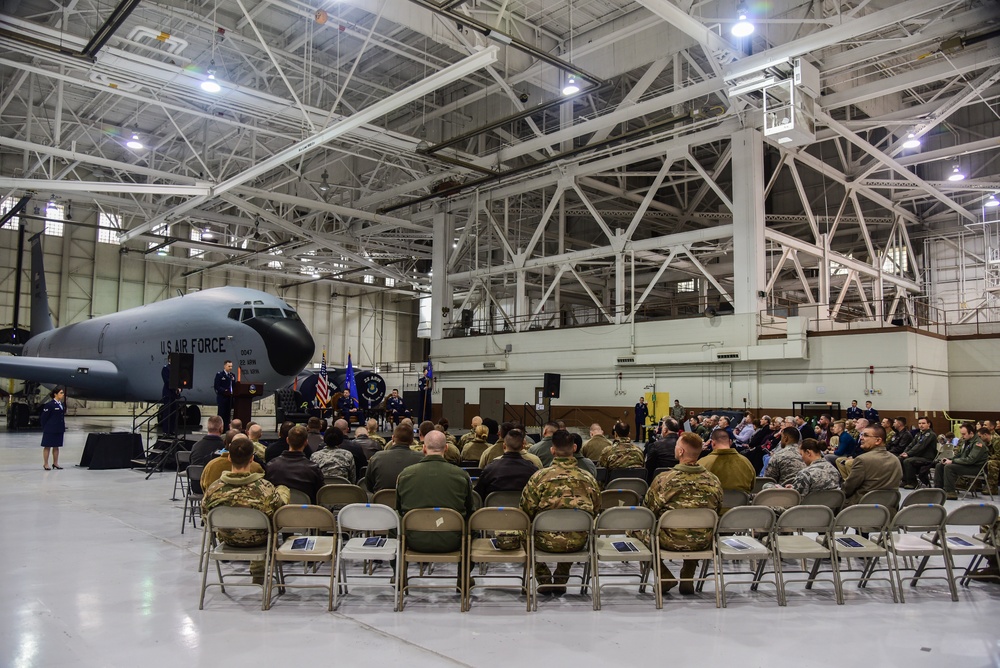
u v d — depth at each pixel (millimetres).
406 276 42500
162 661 4754
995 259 33594
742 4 19469
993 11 16609
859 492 8008
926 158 26484
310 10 21031
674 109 27188
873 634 5383
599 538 6672
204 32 22438
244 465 6273
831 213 35906
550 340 30219
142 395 25469
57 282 42094
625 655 4898
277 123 25281
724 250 30812
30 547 8352
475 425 11312
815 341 22719
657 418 26344
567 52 24125
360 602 6207
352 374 28938
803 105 16312
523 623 5617
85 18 21219
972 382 23500
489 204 32781
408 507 6250
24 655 4840
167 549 8289
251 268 45844
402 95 17359
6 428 32750
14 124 30703
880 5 20406
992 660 4840
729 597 6449
